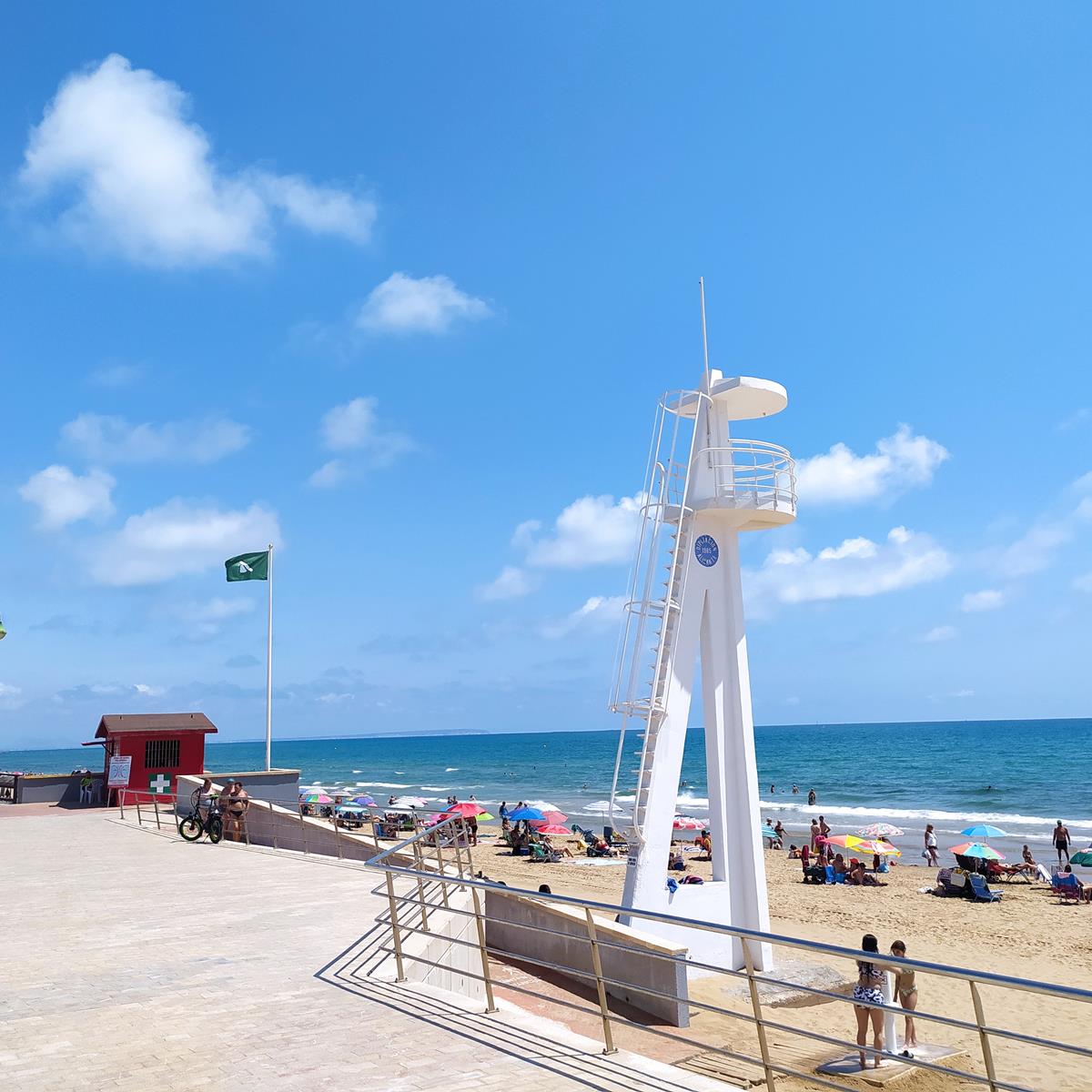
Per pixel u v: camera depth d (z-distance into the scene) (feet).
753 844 55.36
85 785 104.01
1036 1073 40.98
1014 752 441.68
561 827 138.31
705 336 59.72
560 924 43.24
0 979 28.14
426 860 54.49
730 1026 42.80
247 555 109.29
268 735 105.91
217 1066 19.99
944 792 280.10
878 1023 39.24
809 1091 34.37
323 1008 24.48
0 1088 18.71
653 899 52.31
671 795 53.93
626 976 39.24
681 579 55.88
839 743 589.32
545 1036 21.98
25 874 52.95
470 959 39.24
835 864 115.24
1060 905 94.17
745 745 56.29
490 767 492.54
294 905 41.19
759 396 57.93
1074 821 204.74
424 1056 20.61
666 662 55.11
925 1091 36.40
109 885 48.08
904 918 86.63
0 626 77.77
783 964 56.54
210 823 70.28
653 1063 20.21
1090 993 13.43
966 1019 51.80
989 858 106.22
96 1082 19.03
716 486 56.29
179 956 31.17
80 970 29.27
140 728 101.81
